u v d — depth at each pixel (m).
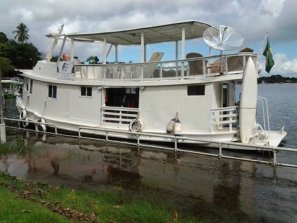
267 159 15.17
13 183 10.83
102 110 19.59
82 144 18.23
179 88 17.33
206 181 12.20
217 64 16.55
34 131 21.91
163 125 17.80
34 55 101.19
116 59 23.02
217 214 9.34
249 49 16.80
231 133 16.16
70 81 20.50
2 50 97.62
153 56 20.27
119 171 13.49
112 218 8.11
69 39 21.41
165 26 17.84
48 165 14.33
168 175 12.92
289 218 9.18
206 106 16.67
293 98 67.06
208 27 17.83
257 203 10.19
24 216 6.94
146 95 18.22
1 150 16.22
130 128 18.38
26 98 23.80
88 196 9.98
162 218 8.27
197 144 16.95
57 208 8.34
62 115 21.11
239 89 17.78
